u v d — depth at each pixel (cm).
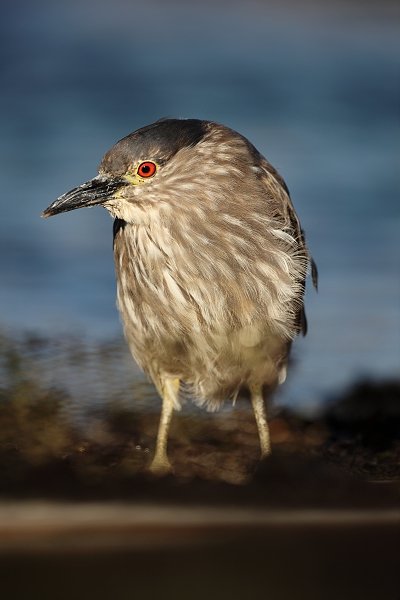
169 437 1243
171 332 1180
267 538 765
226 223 1162
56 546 734
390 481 986
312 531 785
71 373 1314
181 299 1168
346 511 838
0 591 669
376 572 712
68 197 1158
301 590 689
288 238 1193
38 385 1225
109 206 1164
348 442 1274
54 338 1401
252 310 1172
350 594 682
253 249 1169
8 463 968
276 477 960
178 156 1156
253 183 1187
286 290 1182
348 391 1486
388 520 816
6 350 1293
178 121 1188
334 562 730
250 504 845
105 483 888
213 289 1165
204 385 1210
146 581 687
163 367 1202
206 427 1273
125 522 782
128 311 1202
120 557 723
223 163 1174
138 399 1297
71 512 799
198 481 914
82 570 698
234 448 1229
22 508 805
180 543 747
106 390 1294
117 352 1352
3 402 1165
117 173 1159
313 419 1380
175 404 1192
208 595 674
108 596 666
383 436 1316
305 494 888
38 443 1105
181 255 1159
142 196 1156
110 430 1238
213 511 820
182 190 1155
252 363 1189
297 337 1266
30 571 697
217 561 723
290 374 1438
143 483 894
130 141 1156
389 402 1450
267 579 700
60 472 921
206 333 1174
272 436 1298
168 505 827
